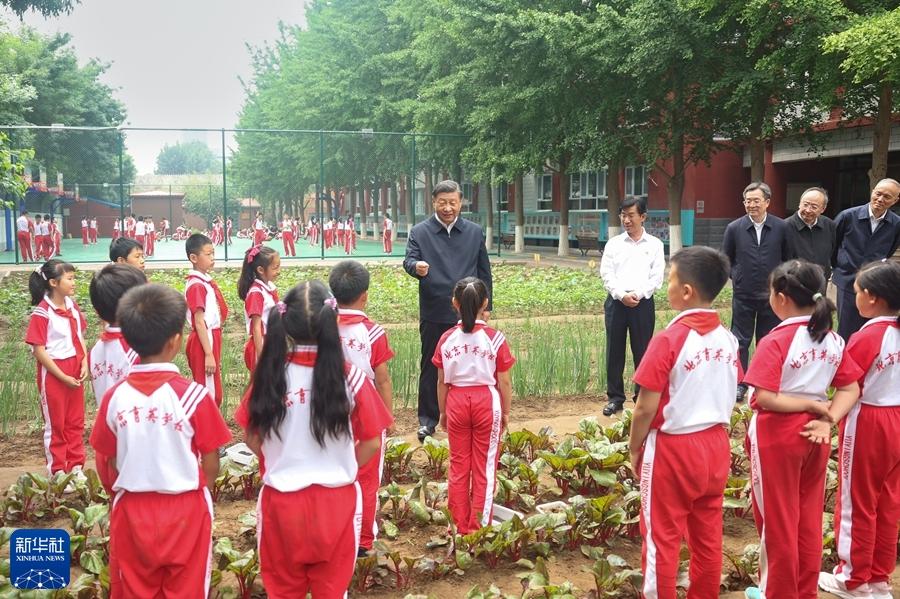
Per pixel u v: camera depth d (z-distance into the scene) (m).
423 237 6.37
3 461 5.96
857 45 11.74
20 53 33.91
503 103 21.36
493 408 4.41
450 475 4.52
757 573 3.99
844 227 7.24
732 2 15.09
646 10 16.34
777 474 3.46
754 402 3.52
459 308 4.40
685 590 3.75
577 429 6.70
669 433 3.35
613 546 4.42
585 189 29.73
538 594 3.81
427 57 24.20
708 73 17.03
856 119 17.70
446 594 3.90
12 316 12.75
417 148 25.12
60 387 5.27
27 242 22.91
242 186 52.53
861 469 3.73
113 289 4.29
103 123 40.50
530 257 25.25
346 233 27.86
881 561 3.81
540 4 20.20
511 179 22.75
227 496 5.16
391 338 9.89
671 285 3.43
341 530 2.98
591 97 20.20
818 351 3.42
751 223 7.38
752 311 7.49
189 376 8.62
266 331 2.97
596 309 14.16
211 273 19.91
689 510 3.43
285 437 2.95
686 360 3.29
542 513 4.40
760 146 17.86
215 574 3.68
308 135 32.66
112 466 2.99
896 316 3.71
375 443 3.11
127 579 2.87
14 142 22.67
